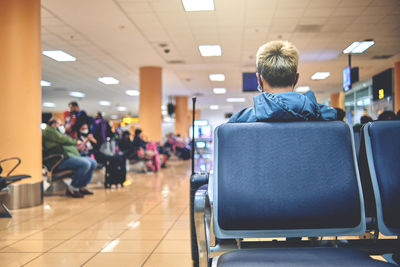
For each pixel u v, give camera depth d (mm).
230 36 8875
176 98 22031
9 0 4852
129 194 6004
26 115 4906
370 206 1478
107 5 6773
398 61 11922
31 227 3699
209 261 1228
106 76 14359
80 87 17156
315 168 1090
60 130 6238
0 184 4133
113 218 4117
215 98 23281
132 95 20250
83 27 8102
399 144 1137
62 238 3268
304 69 13344
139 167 11312
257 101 1195
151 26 8062
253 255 1072
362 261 1002
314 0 6570
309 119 1166
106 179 6832
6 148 4777
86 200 5426
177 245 3016
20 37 4898
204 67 12820
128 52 10492
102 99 22109
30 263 2580
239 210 1074
